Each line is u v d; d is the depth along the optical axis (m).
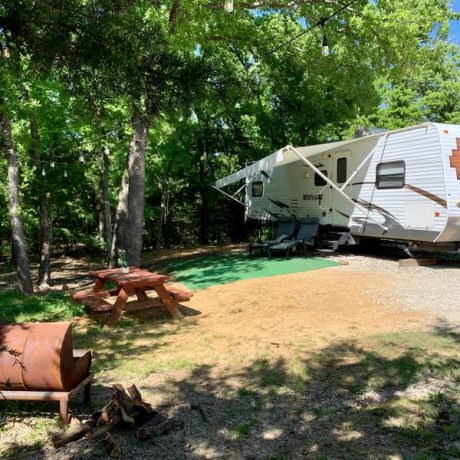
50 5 4.14
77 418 3.86
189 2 10.35
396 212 11.97
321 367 4.82
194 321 7.54
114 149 15.69
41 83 11.02
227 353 5.48
